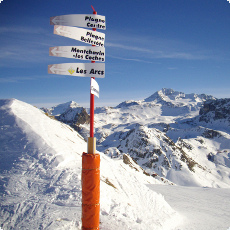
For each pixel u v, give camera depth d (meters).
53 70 7.41
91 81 7.51
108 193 11.55
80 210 9.12
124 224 9.23
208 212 20.66
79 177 11.32
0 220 8.47
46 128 16.61
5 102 17.34
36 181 10.80
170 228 11.84
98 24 7.87
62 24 7.49
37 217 8.62
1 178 10.82
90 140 7.51
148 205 14.65
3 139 13.38
